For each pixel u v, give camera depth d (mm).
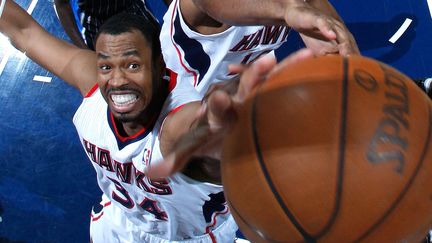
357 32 3365
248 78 1008
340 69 992
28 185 3070
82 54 1863
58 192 3051
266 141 968
